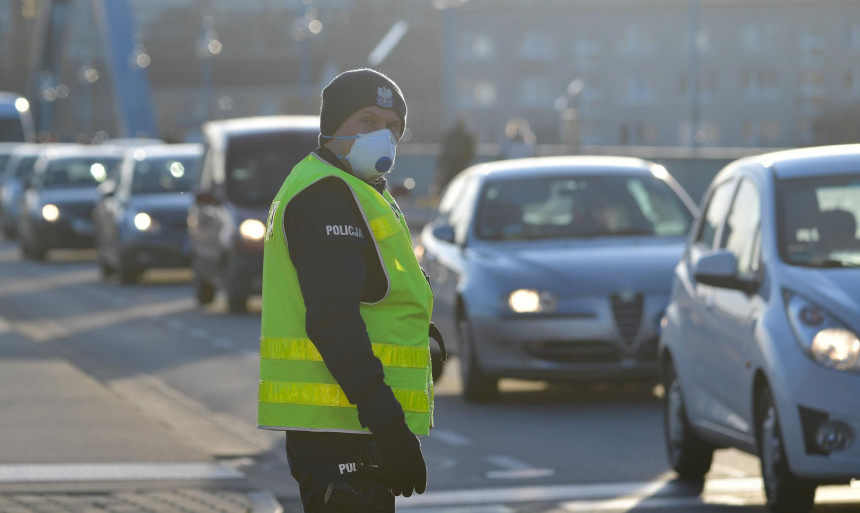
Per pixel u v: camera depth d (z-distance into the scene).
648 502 20.14
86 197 73.00
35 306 52.12
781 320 18.36
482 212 32.12
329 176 9.86
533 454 24.14
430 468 23.03
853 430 17.39
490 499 20.58
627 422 27.31
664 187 33.00
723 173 22.83
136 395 31.53
